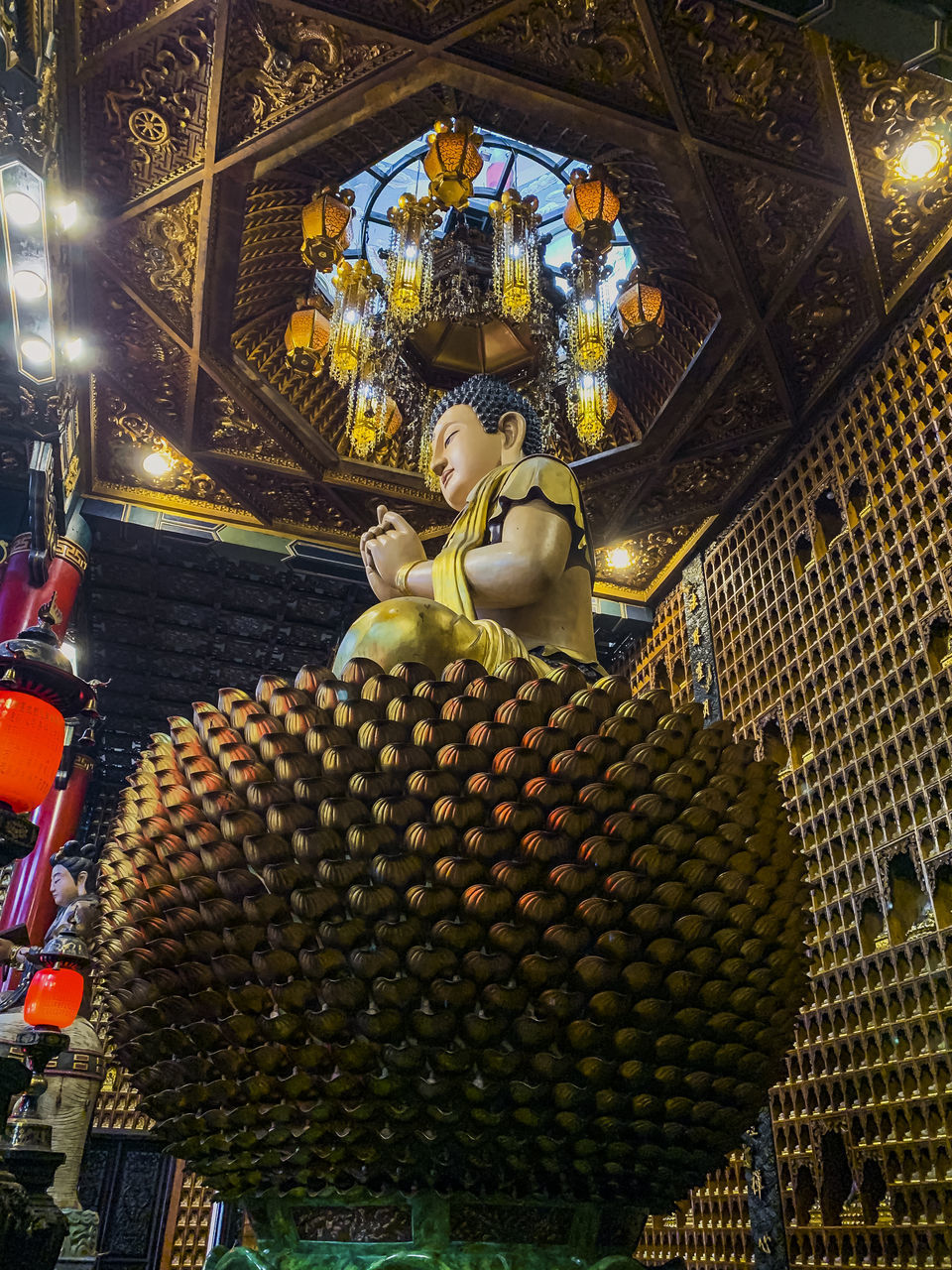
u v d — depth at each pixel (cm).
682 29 716
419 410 1185
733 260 879
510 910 239
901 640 805
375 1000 230
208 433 1092
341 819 240
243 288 948
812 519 983
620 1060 244
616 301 1056
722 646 1111
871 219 832
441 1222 249
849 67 731
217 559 1241
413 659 306
